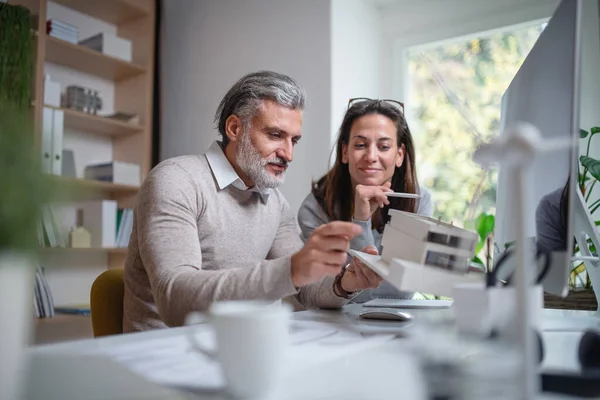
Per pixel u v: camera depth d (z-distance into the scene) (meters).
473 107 2.46
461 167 2.47
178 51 2.96
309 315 0.96
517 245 0.37
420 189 1.83
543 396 0.46
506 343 0.39
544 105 0.80
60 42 2.32
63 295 2.53
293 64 2.48
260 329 0.43
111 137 2.82
